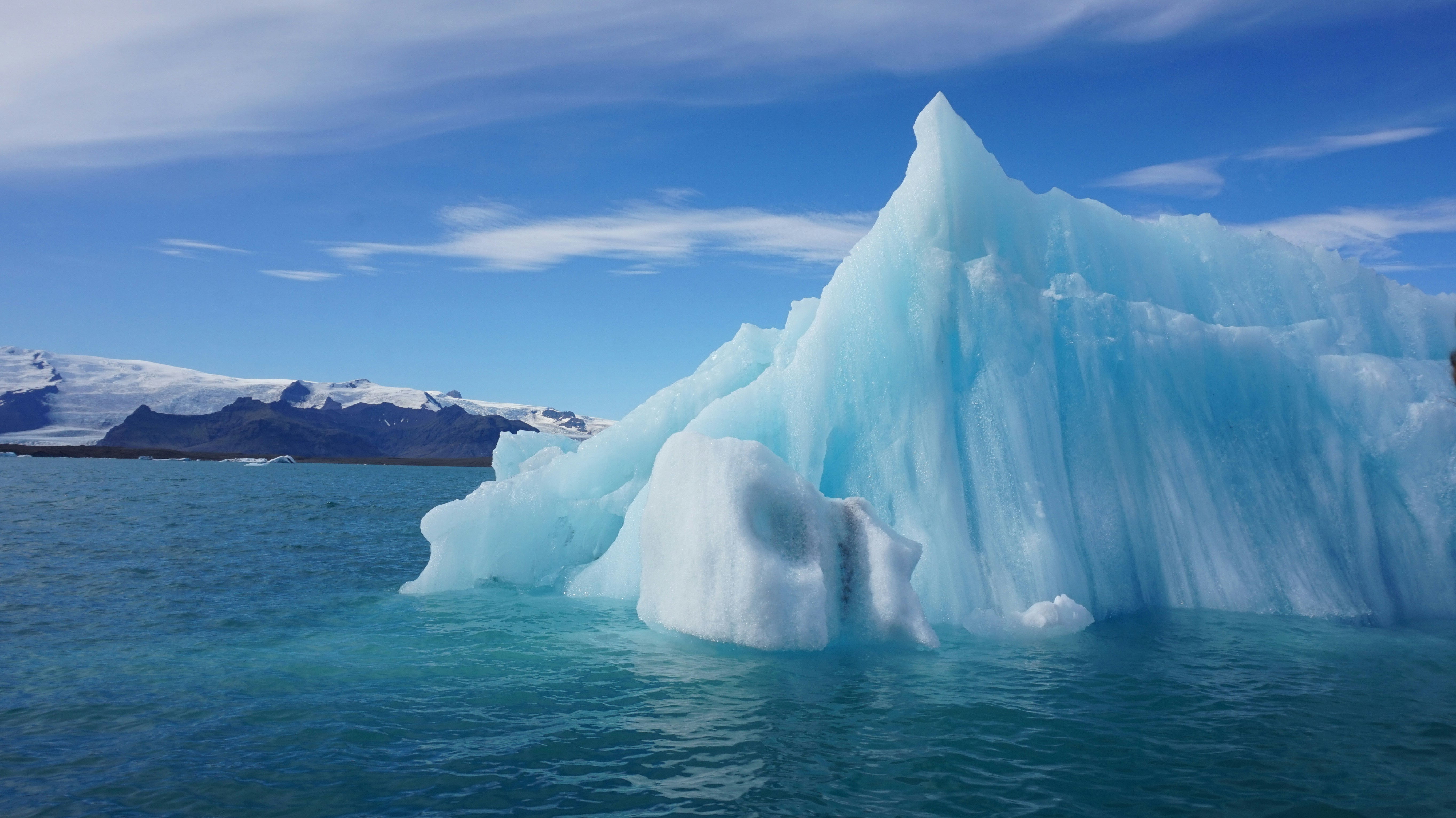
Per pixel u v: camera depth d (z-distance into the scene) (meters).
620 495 12.31
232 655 8.20
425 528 12.27
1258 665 7.64
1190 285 12.48
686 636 8.78
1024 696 6.61
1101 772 5.05
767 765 5.14
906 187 11.21
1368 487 10.88
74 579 14.16
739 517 8.38
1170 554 10.66
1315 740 5.62
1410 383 11.33
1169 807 4.56
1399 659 7.91
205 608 11.05
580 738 5.66
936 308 10.54
